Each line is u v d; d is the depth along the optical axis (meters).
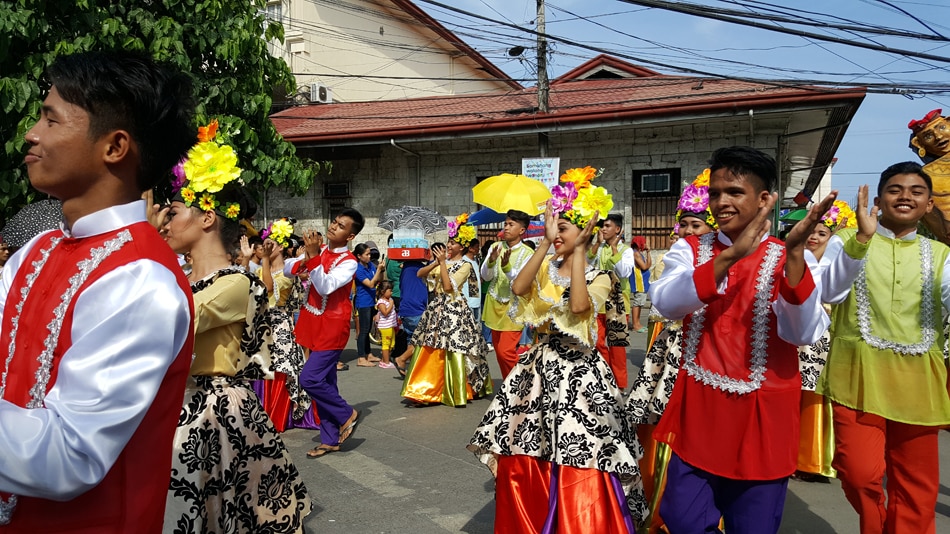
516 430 3.43
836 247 3.54
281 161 8.84
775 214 12.63
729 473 2.66
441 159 14.75
